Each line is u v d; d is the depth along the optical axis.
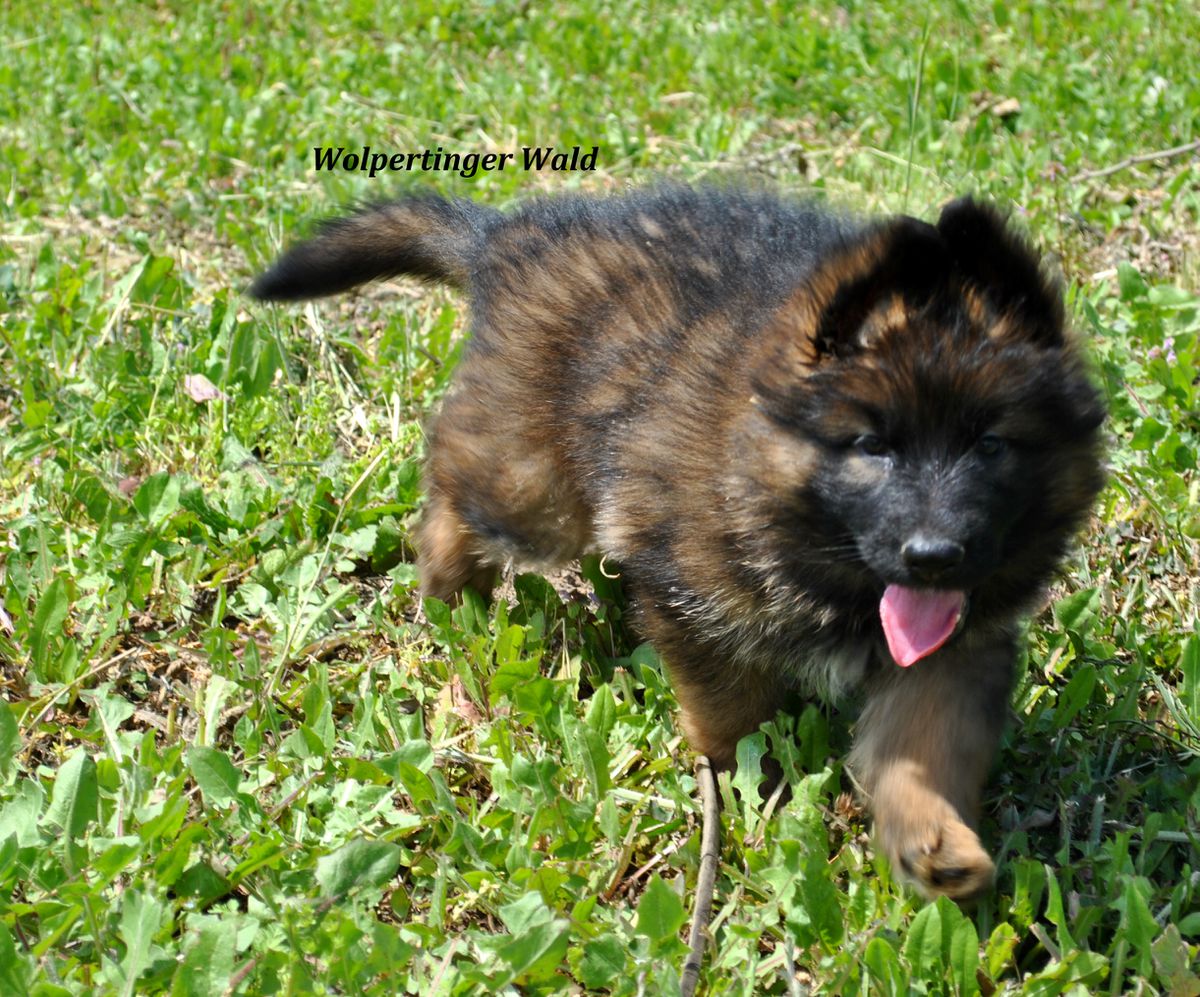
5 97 2.37
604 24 2.69
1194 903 1.21
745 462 1.23
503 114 2.30
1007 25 2.58
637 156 2.13
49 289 1.74
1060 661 1.37
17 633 1.37
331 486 1.51
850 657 1.28
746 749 1.27
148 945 1.12
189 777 1.27
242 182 2.04
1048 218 1.85
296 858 1.21
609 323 1.33
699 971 1.15
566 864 1.22
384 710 1.32
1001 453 1.20
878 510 1.19
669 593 1.28
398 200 1.49
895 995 1.13
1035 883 1.19
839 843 1.26
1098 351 1.61
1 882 1.17
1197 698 1.31
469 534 1.42
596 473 1.33
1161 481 1.51
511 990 1.15
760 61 2.45
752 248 1.33
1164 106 2.17
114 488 1.50
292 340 1.70
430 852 1.23
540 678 1.30
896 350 1.19
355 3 2.83
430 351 1.69
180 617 1.41
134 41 2.65
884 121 2.19
